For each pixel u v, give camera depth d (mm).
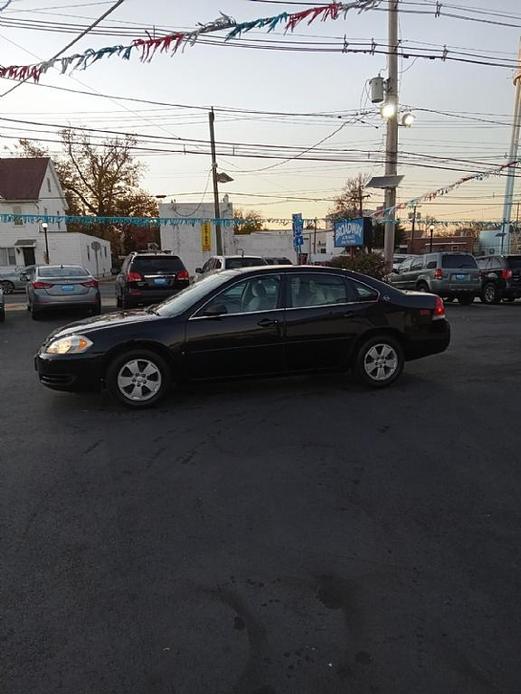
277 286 6242
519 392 6438
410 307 6633
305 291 6324
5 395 6469
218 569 2916
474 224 29594
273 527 3354
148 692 2096
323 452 4559
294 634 2410
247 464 4316
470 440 4828
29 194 40719
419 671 2193
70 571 2902
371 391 6488
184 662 2248
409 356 6777
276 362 6227
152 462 4367
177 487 3910
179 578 2834
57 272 14305
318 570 2904
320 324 6281
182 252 37562
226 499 3723
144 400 5828
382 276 17328
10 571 2904
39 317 14312
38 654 2299
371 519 3445
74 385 5711
